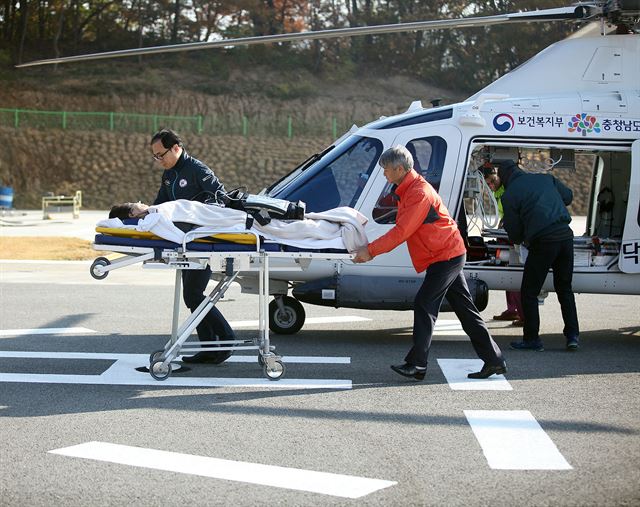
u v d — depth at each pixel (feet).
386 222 27.37
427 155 28.02
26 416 18.52
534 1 193.47
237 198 21.47
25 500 13.41
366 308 27.45
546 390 21.15
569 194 26.73
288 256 21.15
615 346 27.71
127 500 13.41
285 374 22.93
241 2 195.93
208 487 14.01
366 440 16.76
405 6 201.26
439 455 15.76
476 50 196.95
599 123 28.12
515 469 14.94
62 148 150.30
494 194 31.17
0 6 194.08
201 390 21.03
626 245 27.89
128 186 145.79
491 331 30.86
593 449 16.14
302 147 156.76
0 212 102.83
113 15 202.90
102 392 20.77
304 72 188.96
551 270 27.96
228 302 37.83
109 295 39.73
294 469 14.93
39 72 177.68
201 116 167.73
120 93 170.71
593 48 29.22
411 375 21.84
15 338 28.30
